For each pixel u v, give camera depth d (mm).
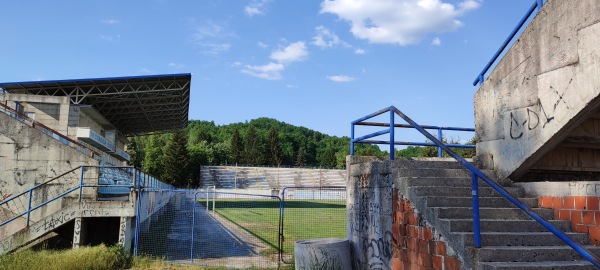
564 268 5160
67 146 15664
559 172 8148
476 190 5500
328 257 8594
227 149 122938
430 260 6336
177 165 86875
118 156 45219
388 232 7676
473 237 5617
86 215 11680
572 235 6000
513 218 6547
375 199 8273
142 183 15320
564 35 6754
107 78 33375
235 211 32500
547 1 7129
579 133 7262
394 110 8023
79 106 33219
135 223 13148
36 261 9492
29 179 15320
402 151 67250
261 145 132500
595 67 6176
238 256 12922
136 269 10422
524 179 8039
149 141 108250
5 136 15430
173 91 36344
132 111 43562
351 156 9789
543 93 7105
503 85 8062
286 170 94750
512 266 5078
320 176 92625
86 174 15297
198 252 13602
